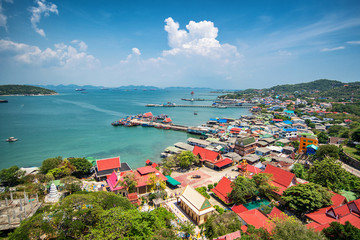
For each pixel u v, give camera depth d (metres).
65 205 43.31
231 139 149.62
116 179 75.06
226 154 114.88
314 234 37.53
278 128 186.88
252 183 67.31
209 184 81.12
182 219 59.53
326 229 42.41
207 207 58.44
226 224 48.47
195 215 57.91
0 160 113.75
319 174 73.19
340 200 59.72
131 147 142.00
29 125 197.88
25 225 39.12
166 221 52.44
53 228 39.50
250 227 46.06
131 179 71.81
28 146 137.25
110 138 164.12
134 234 40.22
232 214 50.72
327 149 101.44
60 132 176.25
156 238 39.69
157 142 156.12
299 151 126.12
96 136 168.50
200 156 105.06
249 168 90.06
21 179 79.06
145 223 42.69
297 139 147.00
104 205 48.97
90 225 42.62
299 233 37.66
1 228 46.03
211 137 163.12
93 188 78.25
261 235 42.53
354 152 113.00
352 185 72.75
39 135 164.50
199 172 95.00
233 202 65.56
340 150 110.00
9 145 139.12
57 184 75.44
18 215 51.50
